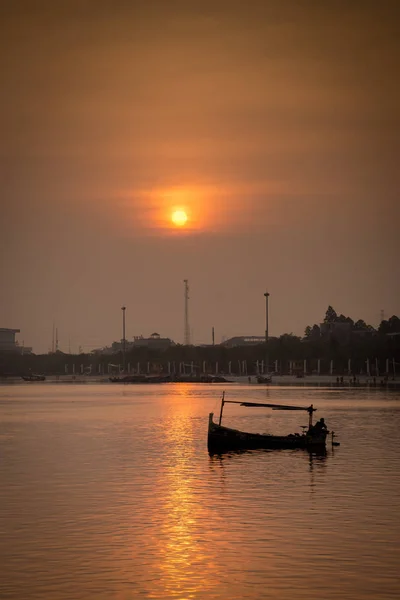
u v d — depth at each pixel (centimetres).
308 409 10956
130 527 6041
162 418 16925
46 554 5350
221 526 6047
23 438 12644
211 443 10681
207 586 4728
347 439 12056
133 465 9244
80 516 6412
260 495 7250
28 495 7331
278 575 4906
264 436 10712
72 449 10981
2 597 4572
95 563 5153
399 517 6312
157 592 4638
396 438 12188
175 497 7181
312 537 5719
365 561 5162
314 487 7650
